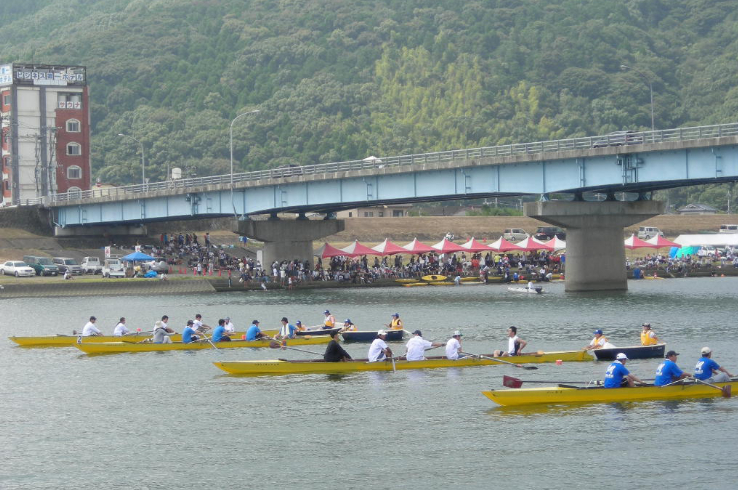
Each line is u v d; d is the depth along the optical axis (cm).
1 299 11731
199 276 13362
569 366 5962
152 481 3809
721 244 15400
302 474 3853
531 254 14600
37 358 6788
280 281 13062
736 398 4947
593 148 9969
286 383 5594
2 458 4134
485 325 8162
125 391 5466
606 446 4122
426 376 5700
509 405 4856
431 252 14675
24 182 18788
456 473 3825
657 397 4944
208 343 7119
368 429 4472
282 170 13150
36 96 18875
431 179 11294
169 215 14475
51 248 15938
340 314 9350
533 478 3753
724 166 8962
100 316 9575
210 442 4319
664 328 7731
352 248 13950
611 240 10956
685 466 3850
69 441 4384
